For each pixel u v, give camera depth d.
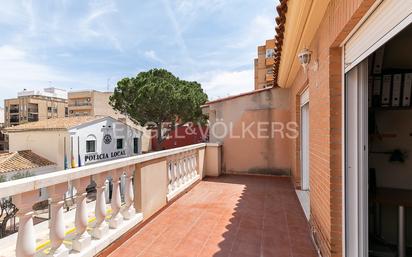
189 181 5.31
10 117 54.38
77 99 47.59
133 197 3.18
